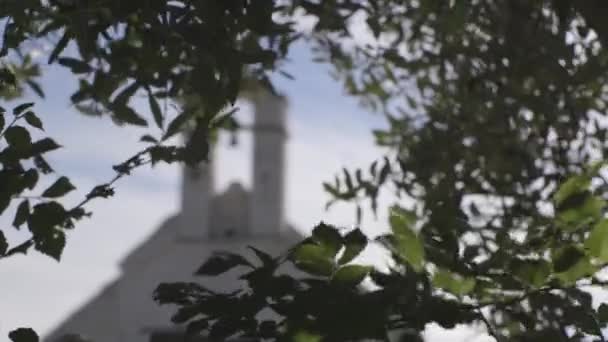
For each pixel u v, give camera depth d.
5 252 3.26
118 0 3.43
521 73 5.16
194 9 3.34
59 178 3.32
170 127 3.41
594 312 3.00
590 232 2.72
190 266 27.69
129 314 27.73
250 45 4.42
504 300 2.94
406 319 2.83
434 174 5.89
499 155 5.62
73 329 27.42
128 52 4.05
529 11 5.07
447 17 5.24
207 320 3.18
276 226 27.16
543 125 5.57
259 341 3.10
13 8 3.45
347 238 2.82
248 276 3.05
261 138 27.78
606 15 3.12
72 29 3.58
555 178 5.49
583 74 4.79
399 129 6.92
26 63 4.80
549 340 2.95
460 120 6.00
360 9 5.15
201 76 3.29
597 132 5.41
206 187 27.89
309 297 2.78
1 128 3.23
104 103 4.34
